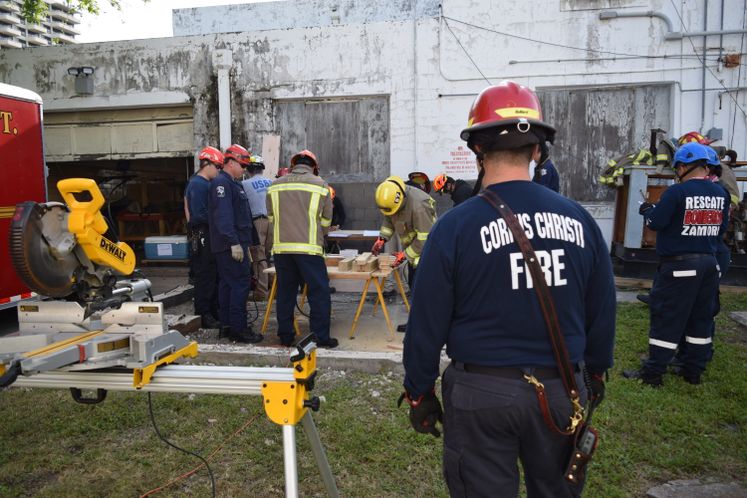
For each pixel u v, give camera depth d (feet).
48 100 33.45
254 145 31.71
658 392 13.20
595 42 28.60
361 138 31.22
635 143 29.37
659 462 10.17
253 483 9.78
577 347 5.38
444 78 29.68
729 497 9.09
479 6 29.14
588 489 9.43
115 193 42.34
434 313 5.37
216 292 19.83
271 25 45.55
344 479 9.77
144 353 7.11
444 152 29.99
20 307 8.32
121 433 11.66
